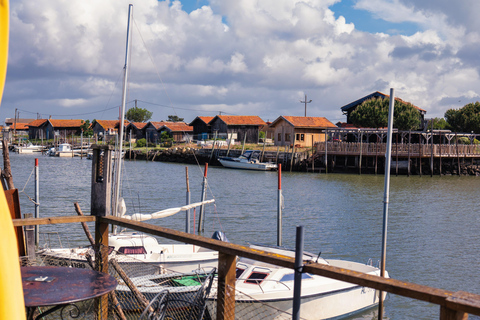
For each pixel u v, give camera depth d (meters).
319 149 57.94
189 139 86.50
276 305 10.24
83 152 95.50
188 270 13.57
